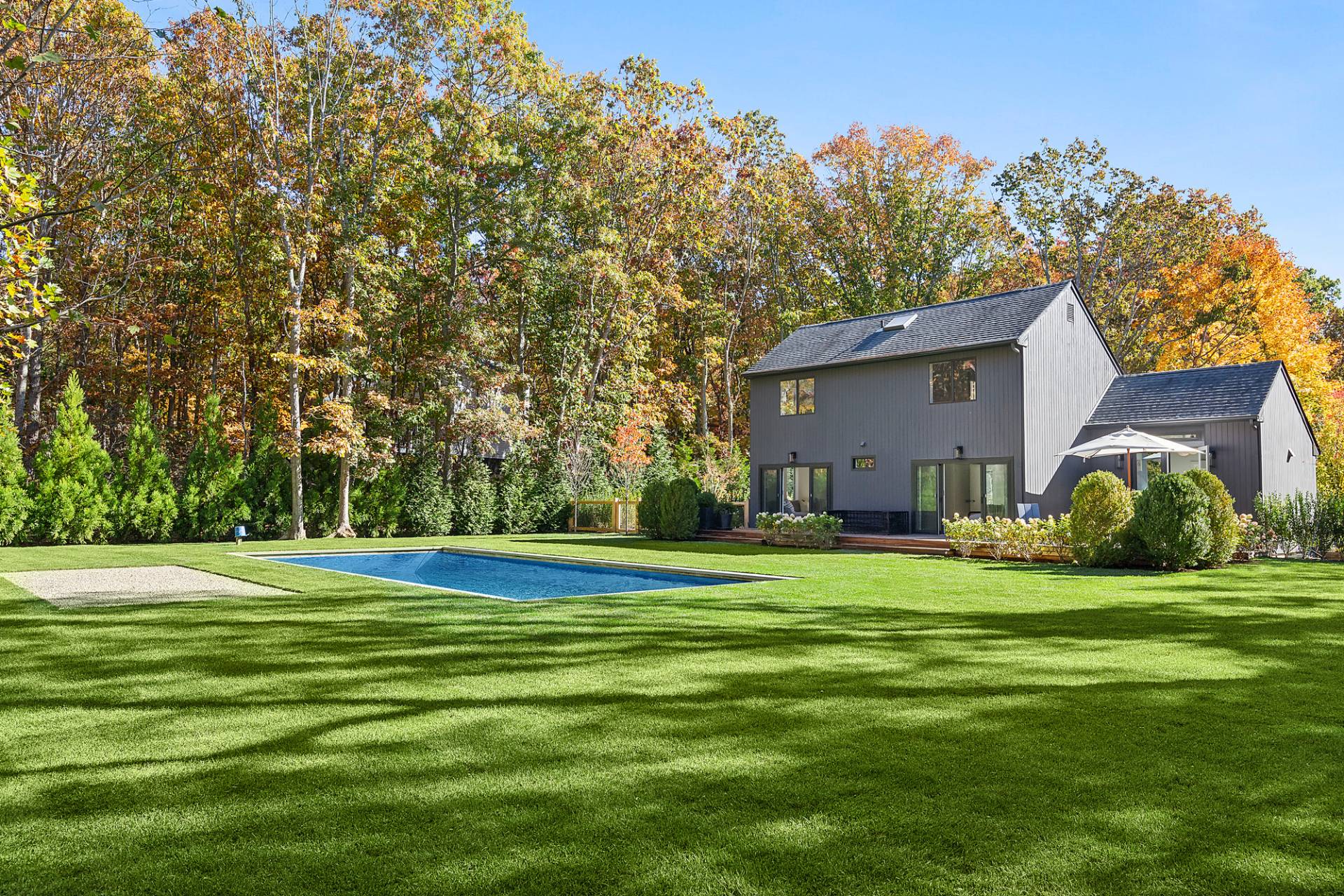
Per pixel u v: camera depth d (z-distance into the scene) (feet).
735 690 18.70
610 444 111.96
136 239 91.56
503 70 95.71
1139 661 21.70
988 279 140.67
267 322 94.79
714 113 124.88
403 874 9.81
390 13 87.76
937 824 11.20
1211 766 13.47
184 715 16.78
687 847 10.51
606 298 114.83
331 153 88.53
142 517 77.77
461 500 95.04
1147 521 45.83
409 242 97.50
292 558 61.46
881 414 78.59
